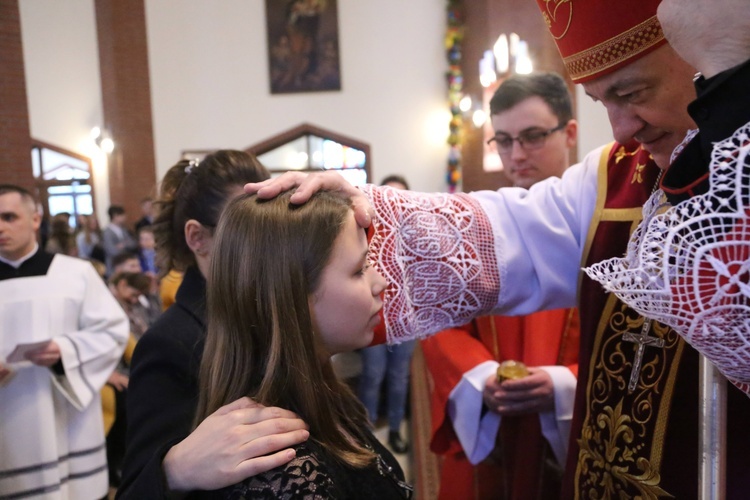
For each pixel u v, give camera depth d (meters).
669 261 0.67
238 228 0.85
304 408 0.82
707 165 0.66
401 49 9.27
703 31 0.62
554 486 1.58
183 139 9.11
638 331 1.03
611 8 0.86
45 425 2.44
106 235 7.97
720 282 0.61
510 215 1.23
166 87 9.02
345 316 0.85
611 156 1.20
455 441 1.75
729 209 0.62
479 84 8.12
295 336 0.81
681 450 0.94
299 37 9.14
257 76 9.20
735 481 0.83
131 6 8.74
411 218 1.16
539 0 1.06
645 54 0.84
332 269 0.83
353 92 9.30
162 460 0.81
